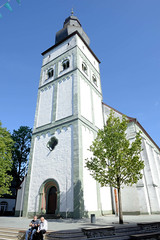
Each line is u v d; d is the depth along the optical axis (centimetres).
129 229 969
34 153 2275
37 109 2647
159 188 2602
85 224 1221
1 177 2152
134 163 1370
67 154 1927
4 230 1059
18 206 2200
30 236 863
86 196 1744
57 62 2909
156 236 892
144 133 3005
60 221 1463
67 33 3123
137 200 2072
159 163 3488
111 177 1459
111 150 1433
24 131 3744
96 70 3250
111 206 2150
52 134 2214
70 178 1775
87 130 2177
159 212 2006
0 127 2397
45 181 1961
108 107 2856
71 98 2286
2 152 2227
